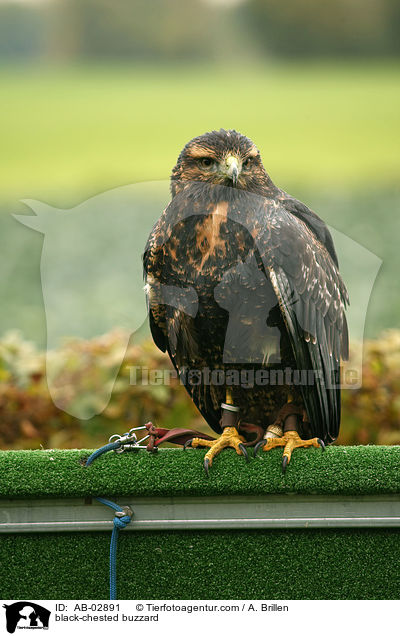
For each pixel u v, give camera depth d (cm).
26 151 2877
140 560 529
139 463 524
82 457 527
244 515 526
